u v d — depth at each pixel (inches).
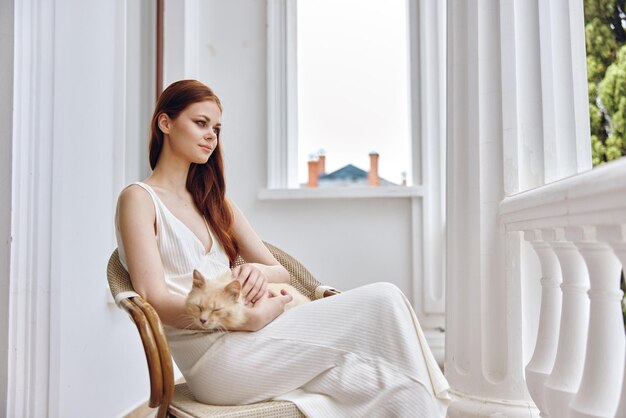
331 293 72.6
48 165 82.1
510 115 74.1
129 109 135.3
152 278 58.4
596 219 44.5
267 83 158.9
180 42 147.0
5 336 79.0
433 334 148.8
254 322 57.5
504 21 75.2
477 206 75.6
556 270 64.0
